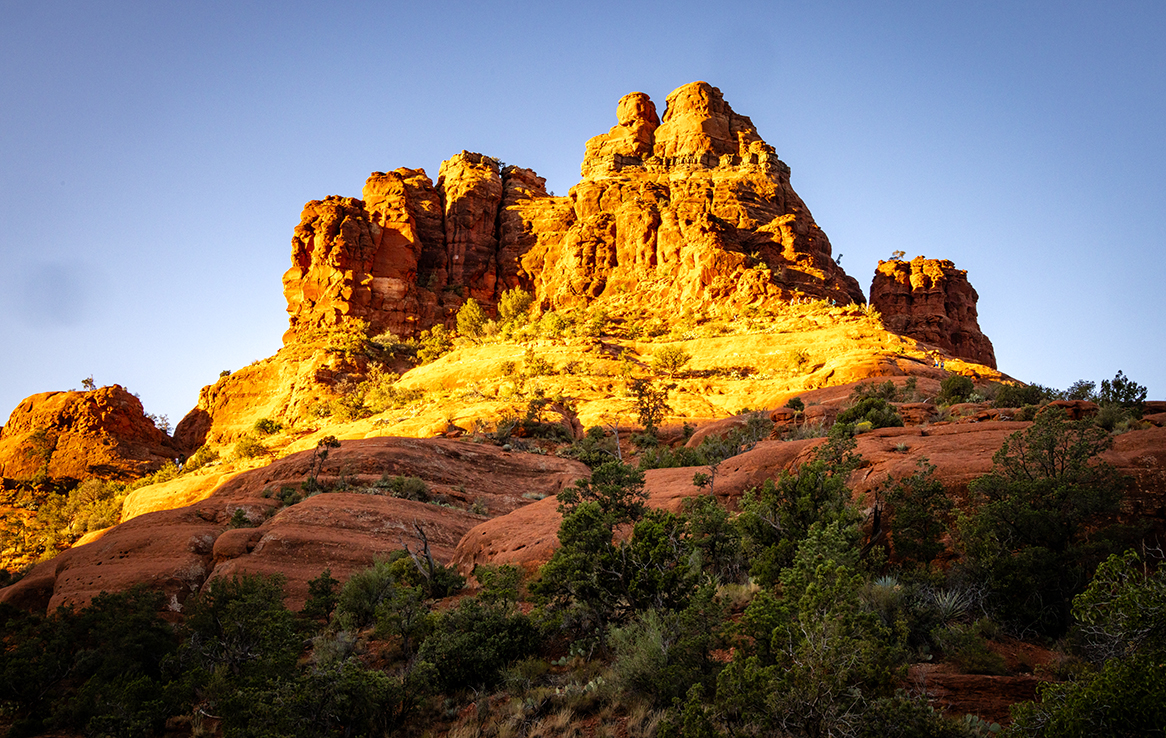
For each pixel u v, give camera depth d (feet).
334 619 69.51
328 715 43.96
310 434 243.60
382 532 98.63
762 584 47.55
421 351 341.00
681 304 332.80
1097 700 26.35
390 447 145.48
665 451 125.90
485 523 82.84
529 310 383.65
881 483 54.65
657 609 48.26
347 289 373.81
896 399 155.94
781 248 360.48
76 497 263.29
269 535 91.91
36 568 100.27
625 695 42.01
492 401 224.74
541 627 52.70
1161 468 45.32
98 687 56.85
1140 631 29.07
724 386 230.27
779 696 31.63
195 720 51.96
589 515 54.65
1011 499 44.16
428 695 48.21
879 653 32.78
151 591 82.23
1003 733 29.66
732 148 434.30
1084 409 72.08
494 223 444.55
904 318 387.14
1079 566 41.22
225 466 226.38
